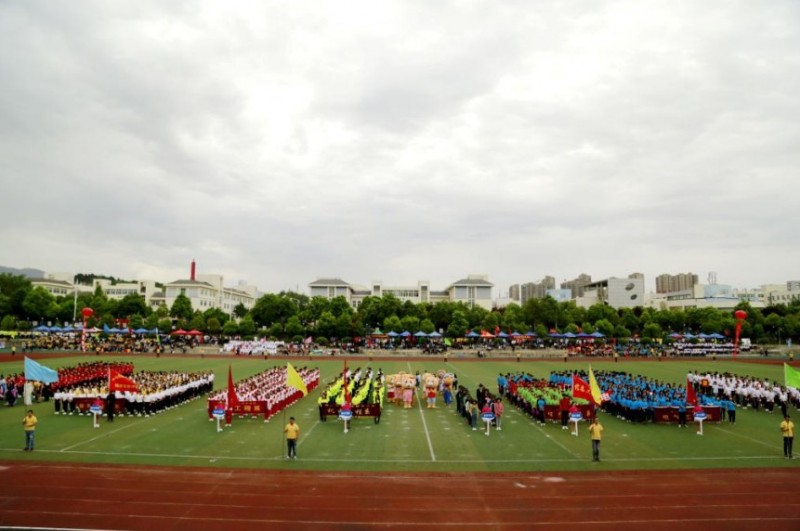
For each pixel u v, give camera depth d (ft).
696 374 188.03
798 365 286.66
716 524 66.44
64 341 360.69
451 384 171.32
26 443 99.45
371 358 315.58
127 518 67.05
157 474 84.48
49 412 136.05
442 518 67.67
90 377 176.55
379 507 71.15
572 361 308.81
